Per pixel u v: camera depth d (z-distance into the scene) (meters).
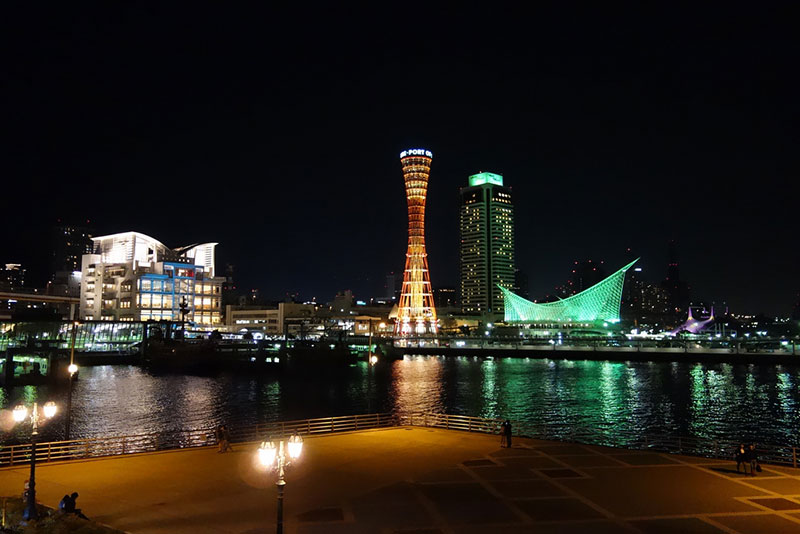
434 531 23.64
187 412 80.50
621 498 27.98
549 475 31.88
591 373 139.25
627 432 67.62
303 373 142.88
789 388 107.31
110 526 24.00
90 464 34.16
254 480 30.80
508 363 176.00
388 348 189.50
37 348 114.56
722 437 65.00
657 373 138.25
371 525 24.23
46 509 25.34
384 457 35.81
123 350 155.50
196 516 25.28
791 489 29.50
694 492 28.95
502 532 23.58
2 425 68.88
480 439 41.12
